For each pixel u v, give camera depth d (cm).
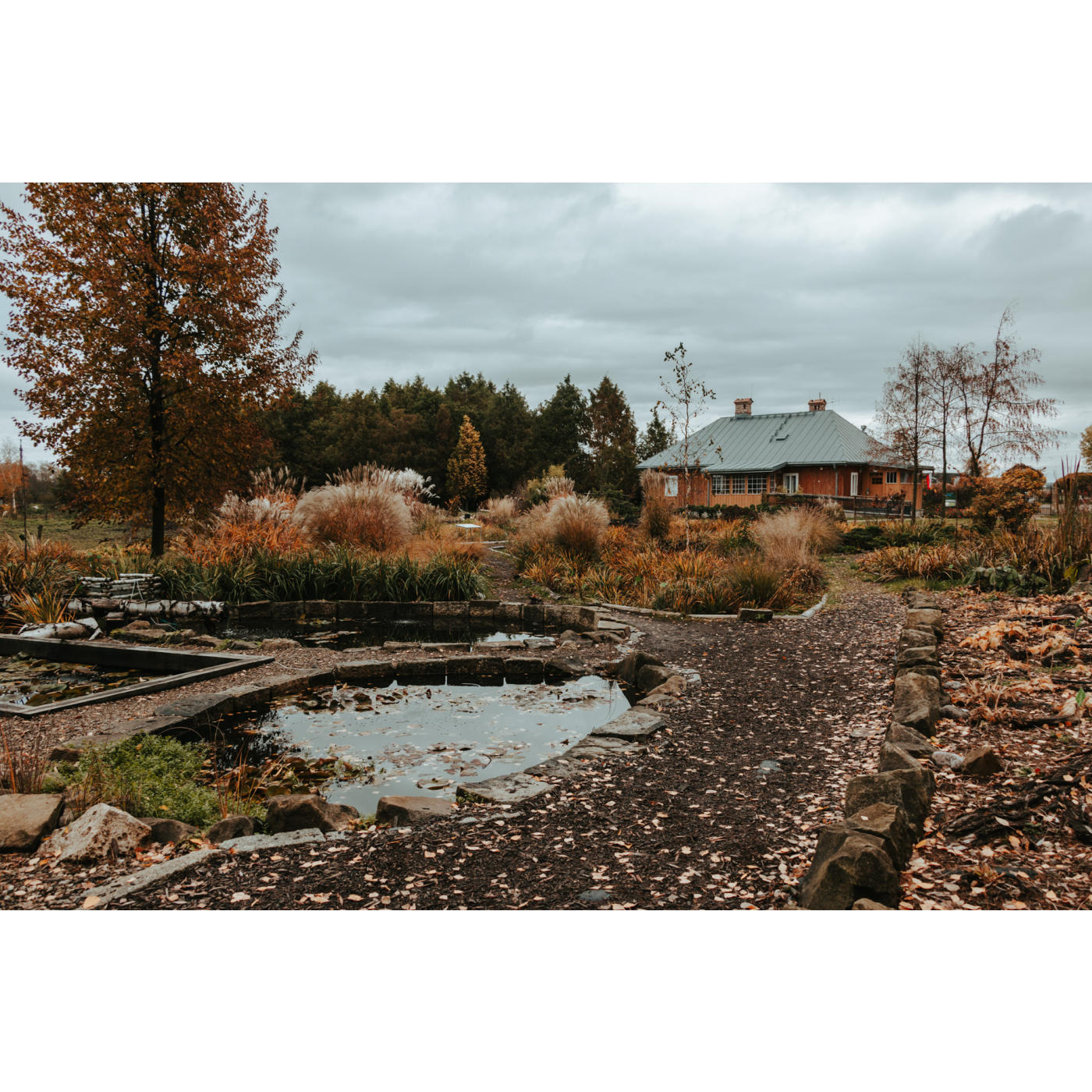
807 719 487
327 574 995
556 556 1246
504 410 4394
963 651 556
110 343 1041
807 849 293
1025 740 369
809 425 3275
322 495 1216
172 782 376
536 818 338
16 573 927
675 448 3425
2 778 356
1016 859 257
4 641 736
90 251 1025
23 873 282
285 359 1205
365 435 4022
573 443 4834
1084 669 465
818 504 2359
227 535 1121
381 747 474
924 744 367
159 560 1002
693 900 260
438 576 992
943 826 285
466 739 493
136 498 1121
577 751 432
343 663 640
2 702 526
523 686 629
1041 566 833
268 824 347
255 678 606
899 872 250
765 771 392
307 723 523
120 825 304
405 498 1445
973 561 1041
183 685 585
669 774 395
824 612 905
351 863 293
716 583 972
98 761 376
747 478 3250
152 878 276
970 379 1856
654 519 1553
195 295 1120
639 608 956
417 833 321
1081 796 289
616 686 625
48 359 1030
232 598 937
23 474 1071
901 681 462
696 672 625
